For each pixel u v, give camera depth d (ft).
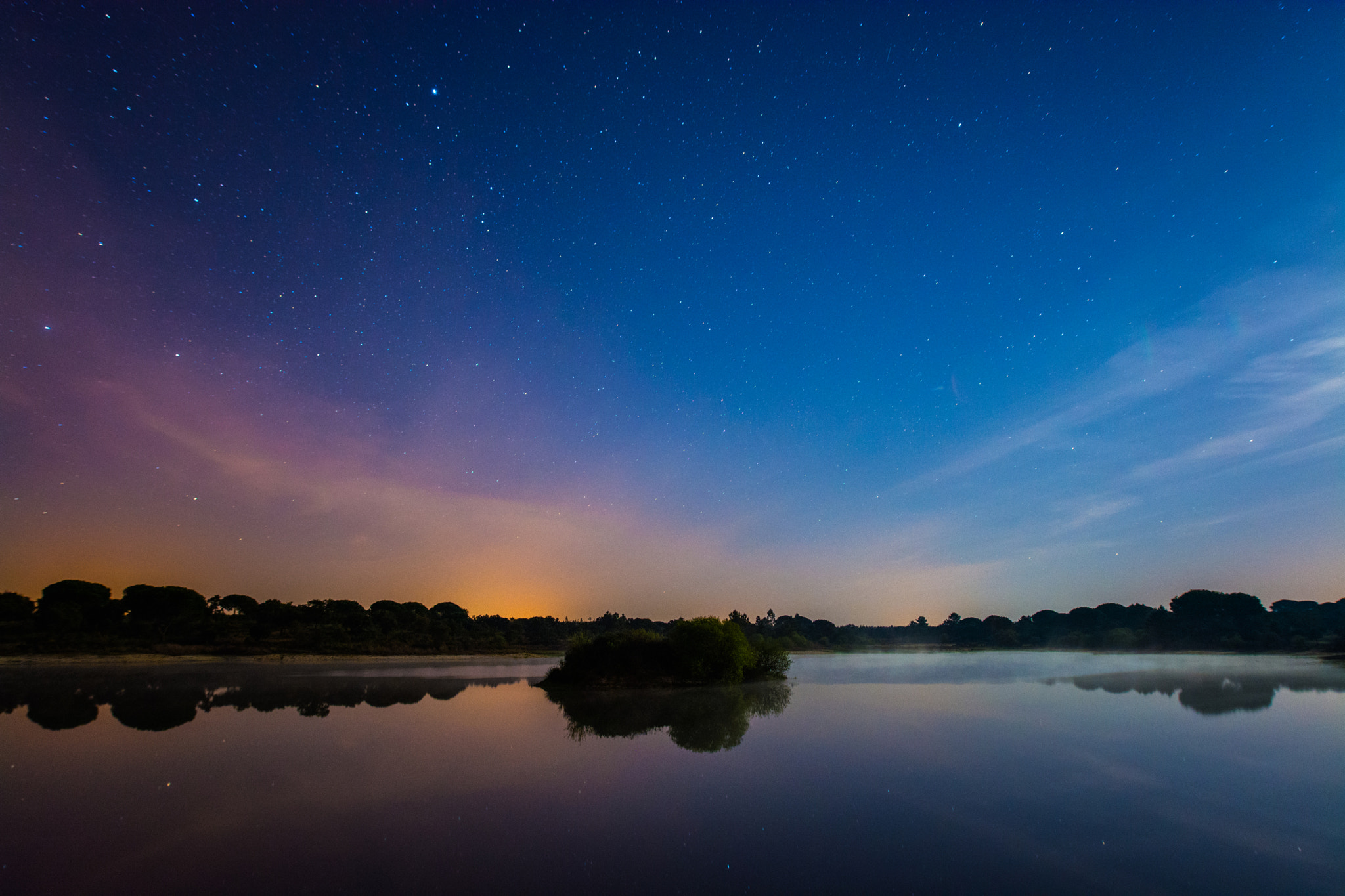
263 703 97.09
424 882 28.07
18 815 38.52
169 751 58.49
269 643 274.36
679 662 135.74
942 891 26.71
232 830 35.45
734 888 27.17
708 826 35.45
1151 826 34.99
